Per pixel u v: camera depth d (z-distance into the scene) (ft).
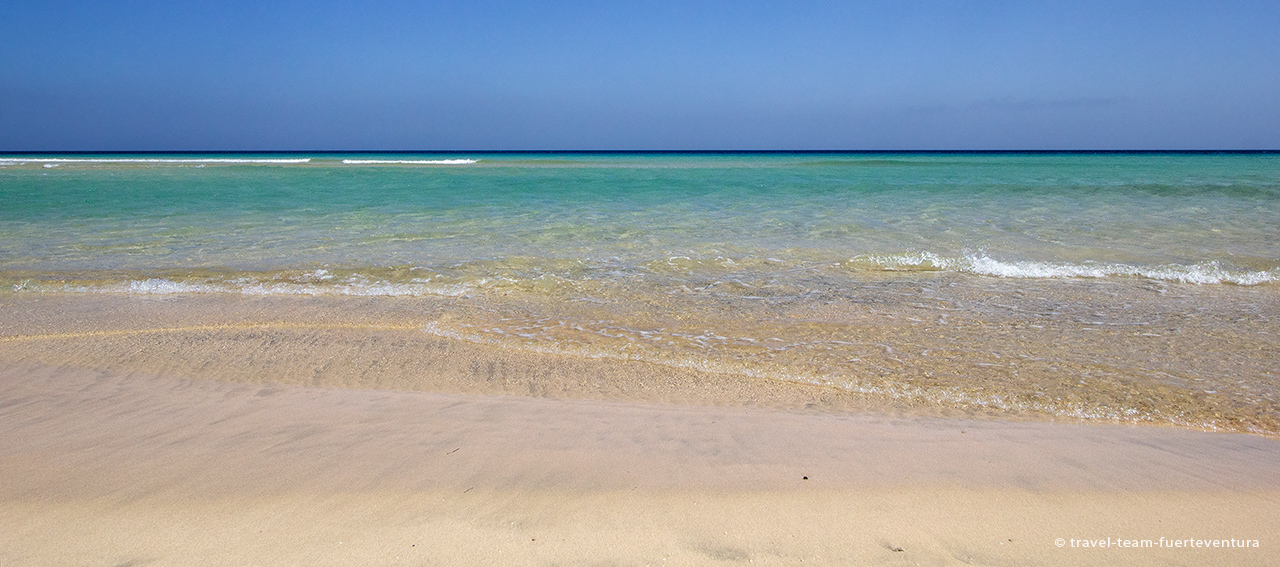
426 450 10.73
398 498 9.04
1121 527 8.53
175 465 10.09
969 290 24.27
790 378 15.40
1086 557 7.86
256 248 32.48
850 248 32.42
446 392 14.44
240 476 9.70
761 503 8.98
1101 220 41.34
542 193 61.36
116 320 20.33
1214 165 120.16
